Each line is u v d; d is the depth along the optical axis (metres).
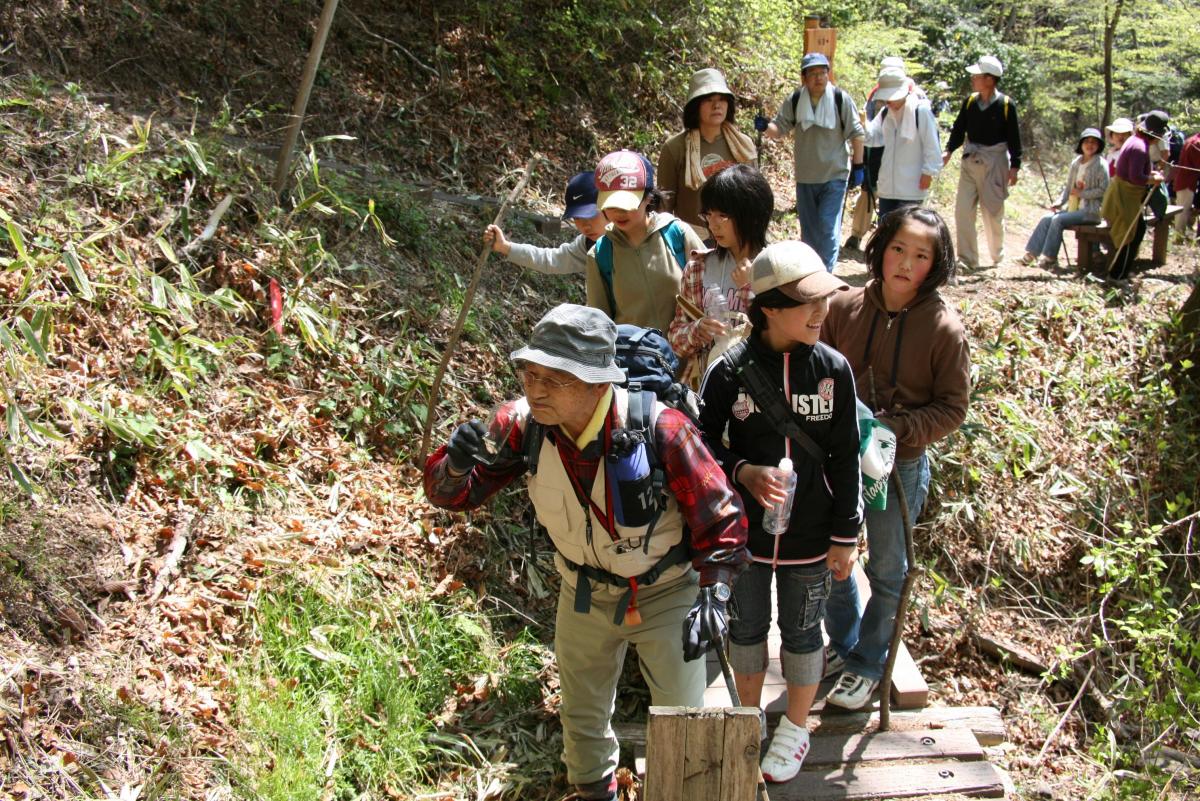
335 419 4.85
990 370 6.97
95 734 3.16
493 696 4.08
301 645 3.78
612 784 3.52
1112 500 6.54
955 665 5.43
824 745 3.94
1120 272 9.12
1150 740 5.15
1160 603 5.40
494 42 8.04
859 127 7.41
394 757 3.64
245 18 6.84
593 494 2.88
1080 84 19.27
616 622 3.09
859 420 3.37
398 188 6.22
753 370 3.22
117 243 4.77
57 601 3.44
